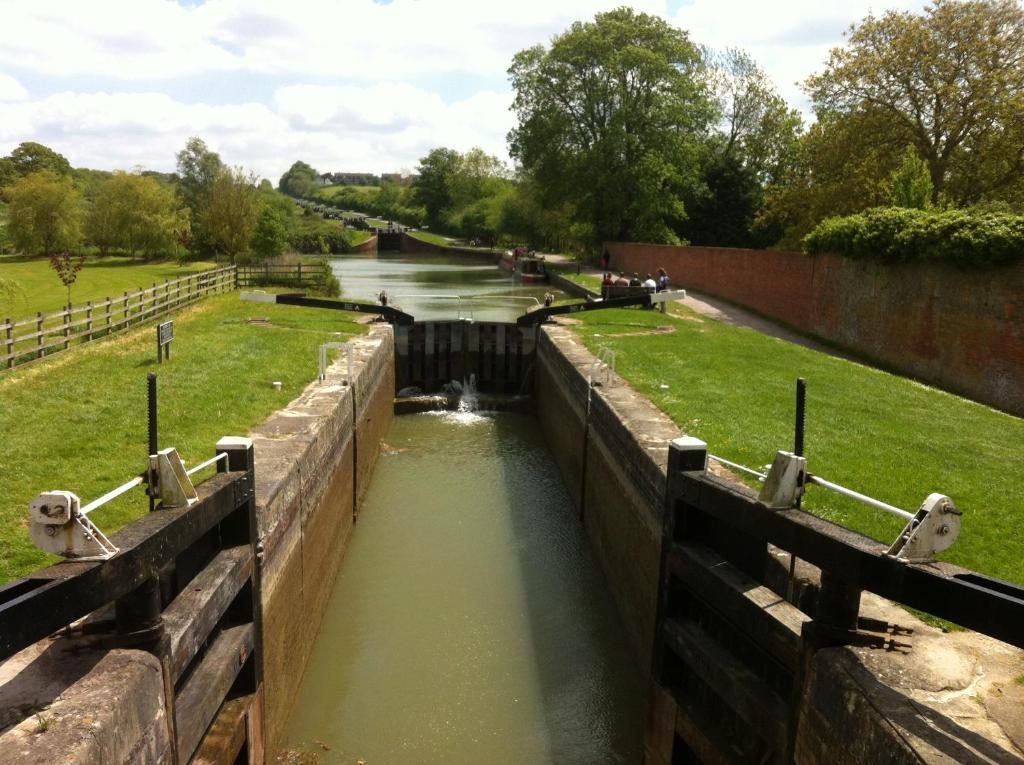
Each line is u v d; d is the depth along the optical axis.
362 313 24.47
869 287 20.81
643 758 7.68
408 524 13.27
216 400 12.16
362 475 14.43
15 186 55.66
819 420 11.81
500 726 8.08
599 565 11.84
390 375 20.69
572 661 9.26
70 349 16.75
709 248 34.19
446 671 9.01
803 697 4.88
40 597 3.53
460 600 10.66
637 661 9.14
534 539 12.80
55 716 3.78
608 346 18.44
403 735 7.91
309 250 79.50
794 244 34.31
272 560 7.46
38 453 9.65
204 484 5.94
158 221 56.25
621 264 46.91
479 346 23.56
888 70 27.86
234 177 45.53
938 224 17.66
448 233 103.25
